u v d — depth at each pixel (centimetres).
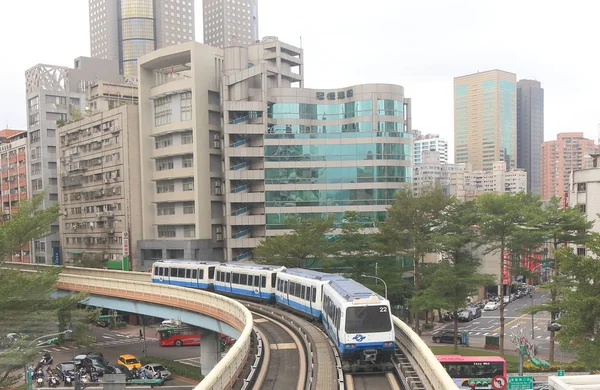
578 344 2772
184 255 6562
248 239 6538
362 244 4803
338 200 6538
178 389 4272
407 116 7419
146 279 5259
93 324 7038
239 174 6538
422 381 1658
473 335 5875
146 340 6269
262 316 3316
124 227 7231
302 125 6944
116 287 4631
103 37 19488
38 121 9106
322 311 2694
